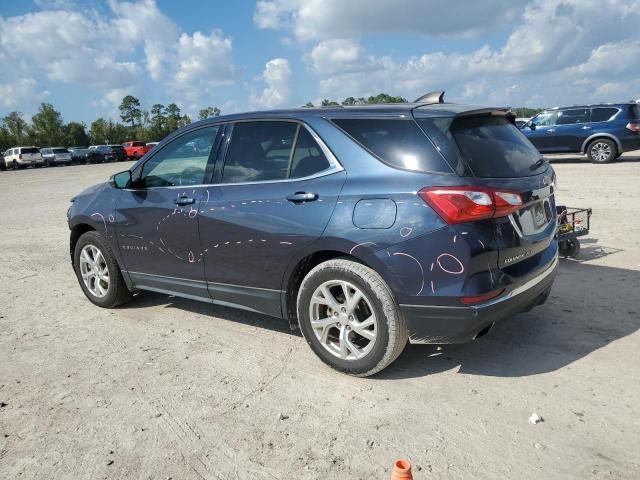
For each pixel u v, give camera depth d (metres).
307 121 3.87
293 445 2.99
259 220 3.91
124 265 5.12
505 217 3.32
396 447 2.92
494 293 3.27
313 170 3.75
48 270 7.31
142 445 3.07
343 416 3.24
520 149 3.80
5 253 8.59
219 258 4.25
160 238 4.66
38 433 3.25
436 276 3.25
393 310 3.42
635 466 2.67
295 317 4.05
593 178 12.73
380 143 3.53
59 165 46.69
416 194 3.28
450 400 3.35
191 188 4.44
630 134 15.66
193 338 4.57
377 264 3.39
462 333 3.32
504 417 3.14
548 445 2.86
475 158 3.34
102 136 90.44
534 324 4.39
